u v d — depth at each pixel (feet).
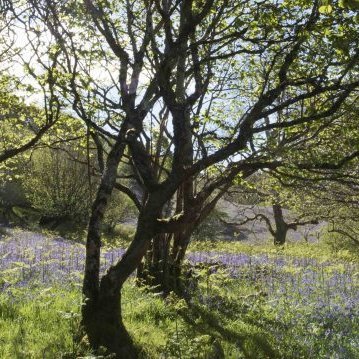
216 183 30.30
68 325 28.50
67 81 32.96
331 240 107.76
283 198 69.31
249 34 34.19
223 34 39.52
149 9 30.71
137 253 27.78
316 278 56.90
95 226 28.19
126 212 131.23
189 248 67.26
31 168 116.88
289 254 77.25
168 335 29.63
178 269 45.60
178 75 36.47
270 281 53.88
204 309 38.50
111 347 26.50
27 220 120.67
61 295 36.04
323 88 27.45
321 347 32.50
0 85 36.11
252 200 82.12
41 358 24.18
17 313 30.66
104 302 27.45
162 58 32.89
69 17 31.58
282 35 30.45
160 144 43.52
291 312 39.68
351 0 16.22
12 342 25.67
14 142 42.39
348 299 46.60
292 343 32.91
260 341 32.09
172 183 28.04
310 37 29.35
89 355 24.27
